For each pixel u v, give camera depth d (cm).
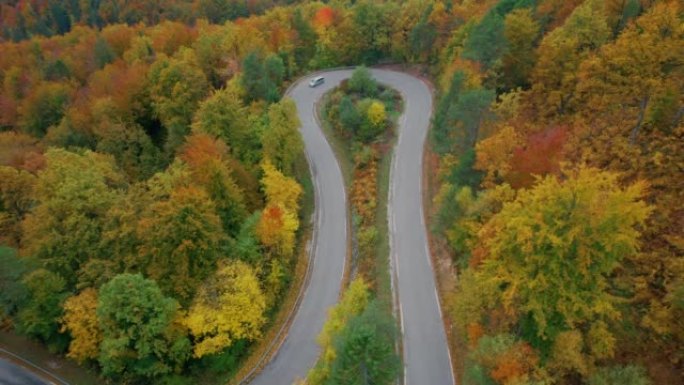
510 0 6931
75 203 5122
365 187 6209
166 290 4653
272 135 6184
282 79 8706
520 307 3175
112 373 4769
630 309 3459
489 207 4188
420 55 8612
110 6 15900
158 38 10375
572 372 3250
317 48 9325
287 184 5928
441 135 5734
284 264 5384
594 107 4981
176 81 7631
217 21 14588
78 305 4491
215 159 5338
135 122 7988
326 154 7125
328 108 7888
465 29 7238
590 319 3244
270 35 9344
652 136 4462
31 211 5666
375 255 5319
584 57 5422
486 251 3731
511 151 4581
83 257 5022
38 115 8356
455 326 4375
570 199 2920
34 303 4691
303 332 4953
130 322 4300
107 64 9312
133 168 7075
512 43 6053
